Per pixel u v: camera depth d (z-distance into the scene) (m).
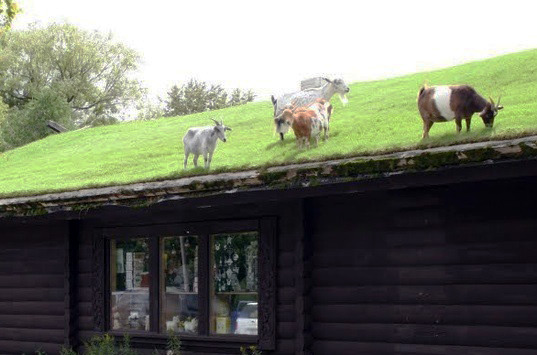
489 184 8.90
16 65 54.38
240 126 17.38
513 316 8.61
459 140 8.78
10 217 13.38
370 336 9.87
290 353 10.68
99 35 57.66
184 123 20.73
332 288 10.27
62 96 54.44
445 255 9.22
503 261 8.73
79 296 13.55
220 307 11.58
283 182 9.64
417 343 9.42
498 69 15.64
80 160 17.84
